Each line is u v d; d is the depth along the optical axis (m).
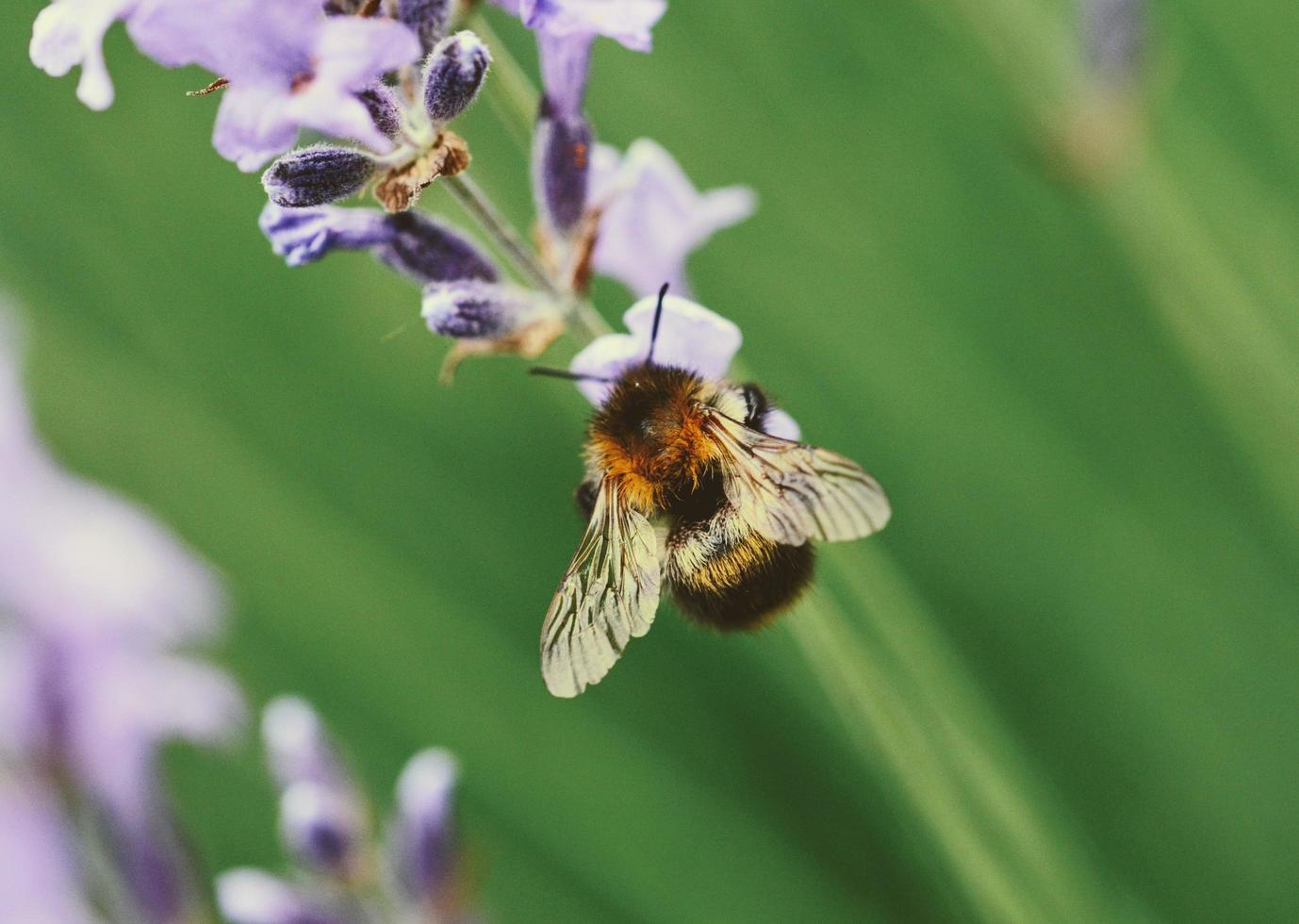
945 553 0.26
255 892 0.22
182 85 0.27
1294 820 0.26
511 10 0.20
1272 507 0.26
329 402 0.27
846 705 0.23
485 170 0.24
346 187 0.19
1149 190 0.25
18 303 0.26
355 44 0.18
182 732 0.23
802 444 0.21
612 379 0.21
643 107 0.27
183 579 0.23
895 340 0.27
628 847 0.26
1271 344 0.25
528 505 0.26
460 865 0.22
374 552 0.26
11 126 0.27
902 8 0.27
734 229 0.27
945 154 0.27
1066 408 0.27
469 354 0.20
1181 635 0.26
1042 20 0.25
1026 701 0.26
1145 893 0.25
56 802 0.22
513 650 0.26
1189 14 0.27
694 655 0.26
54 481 0.23
